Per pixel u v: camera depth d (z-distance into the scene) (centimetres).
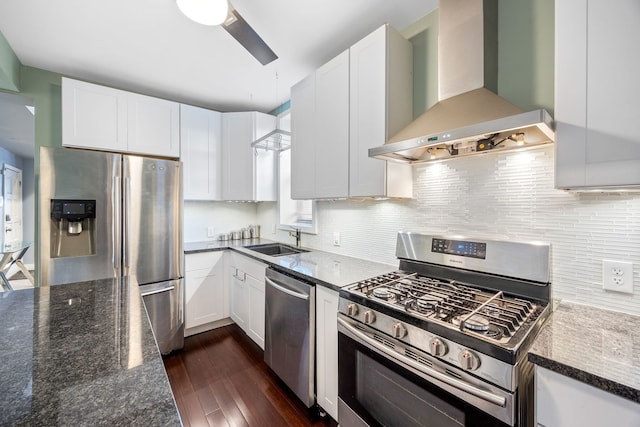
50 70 232
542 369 77
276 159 309
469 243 140
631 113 84
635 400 62
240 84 260
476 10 131
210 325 278
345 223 224
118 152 241
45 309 100
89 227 210
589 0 90
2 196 504
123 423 47
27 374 61
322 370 159
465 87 133
